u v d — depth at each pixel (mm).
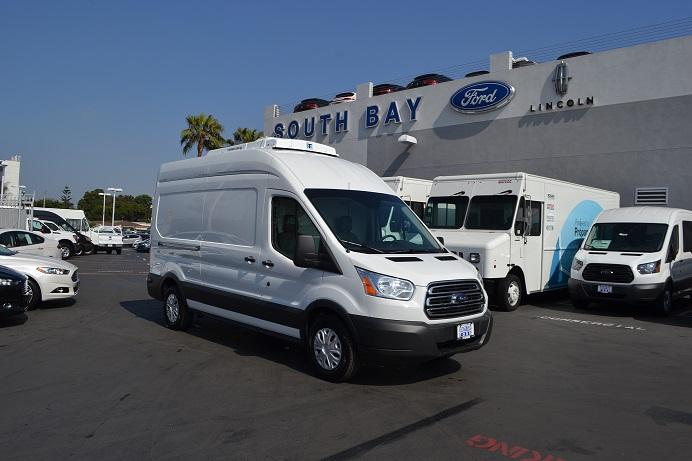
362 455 4344
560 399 5844
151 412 5277
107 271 20578
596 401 5805
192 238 8672
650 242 12344
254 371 6723
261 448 4461
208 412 5285
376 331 5758
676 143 16391
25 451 4379
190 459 4254
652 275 11633
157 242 9641
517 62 20234
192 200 8797
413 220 7336
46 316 10445
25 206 28797
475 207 12664
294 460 4246
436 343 5855
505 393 6012
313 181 6922
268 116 29219
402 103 23016
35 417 5129
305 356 7461
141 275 19062
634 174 17156
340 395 5828
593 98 17953
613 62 17594
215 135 37844
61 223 29328
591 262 12172
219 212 8094
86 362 7094
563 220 13969
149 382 6246
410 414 5285
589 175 18062
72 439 4621
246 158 7719
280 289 6891
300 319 6566
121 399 5656
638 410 5527
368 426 4961
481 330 6336
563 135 18609
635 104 17156
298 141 7895
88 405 5465
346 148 25047
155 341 8344
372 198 7113
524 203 12367
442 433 4820
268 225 7125
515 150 19719
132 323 9789
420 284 5840
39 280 11023
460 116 21172
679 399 5914
